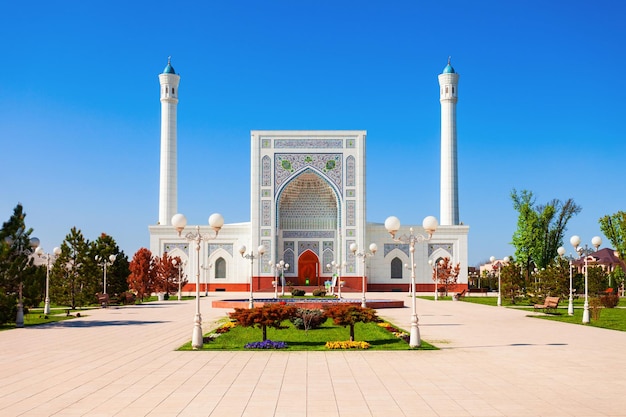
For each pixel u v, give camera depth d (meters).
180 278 44.94
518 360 13.12
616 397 9.41
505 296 40.22
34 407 8.82
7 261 21.89
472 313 28.17
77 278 32.09
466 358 13.44
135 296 40.69
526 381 10.70
